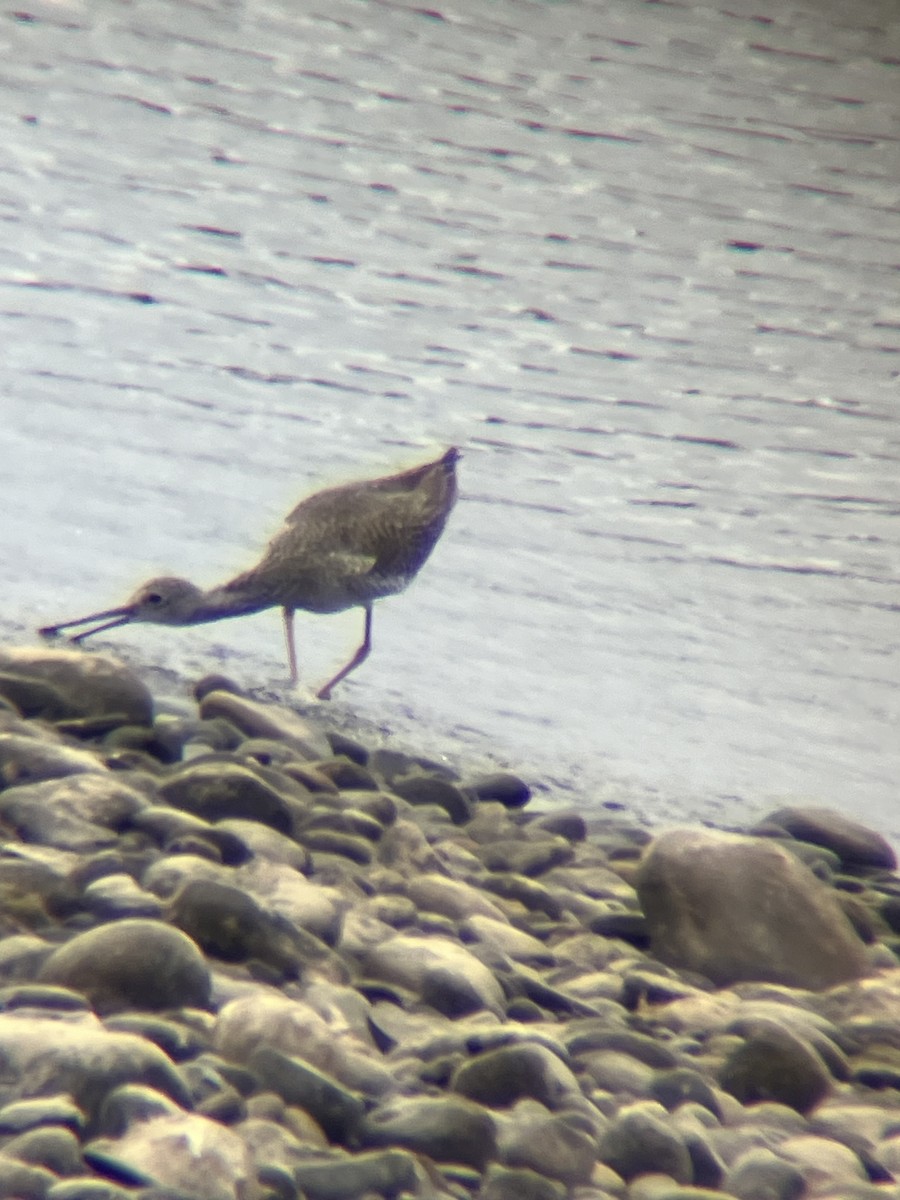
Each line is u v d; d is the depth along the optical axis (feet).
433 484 48.24
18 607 45.96
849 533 66.80
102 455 59.31
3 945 24.79
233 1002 24.20
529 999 28.76
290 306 78.69
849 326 89.20
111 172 90.63
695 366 81.00
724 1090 27.35
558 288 87.56
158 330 73.00
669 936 32.99
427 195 96.78
